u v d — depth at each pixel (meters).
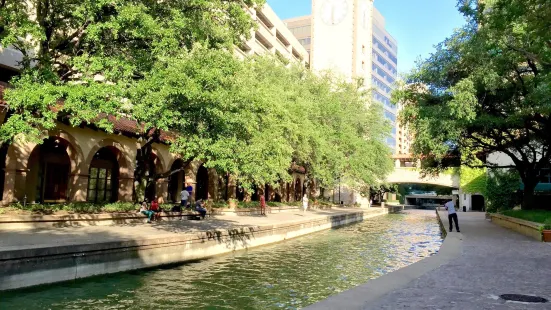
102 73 14.38
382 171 46.16
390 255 18.16
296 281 12.66
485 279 8.86
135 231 15.62
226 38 17.08
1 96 16.81
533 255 12.88
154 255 13.73
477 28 20.70
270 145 21.05
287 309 9.67
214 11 17.05
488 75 18.95
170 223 20.05
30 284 10.18
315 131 28.94
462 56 20.52
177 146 16.25
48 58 14.48
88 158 21.28
